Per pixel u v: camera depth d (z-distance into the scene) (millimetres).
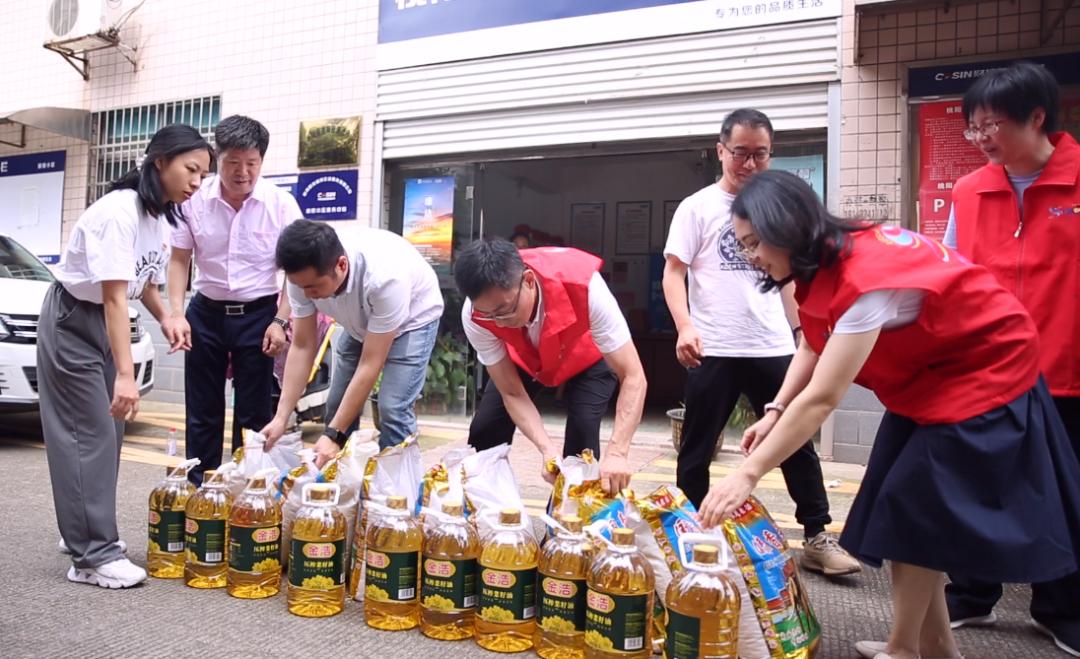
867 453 4977
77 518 2600
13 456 4809
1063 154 2314
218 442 3580
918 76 4820
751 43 5270
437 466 2531
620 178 9031
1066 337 2309
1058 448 1956
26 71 8180
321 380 5574
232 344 3512
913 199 4844
